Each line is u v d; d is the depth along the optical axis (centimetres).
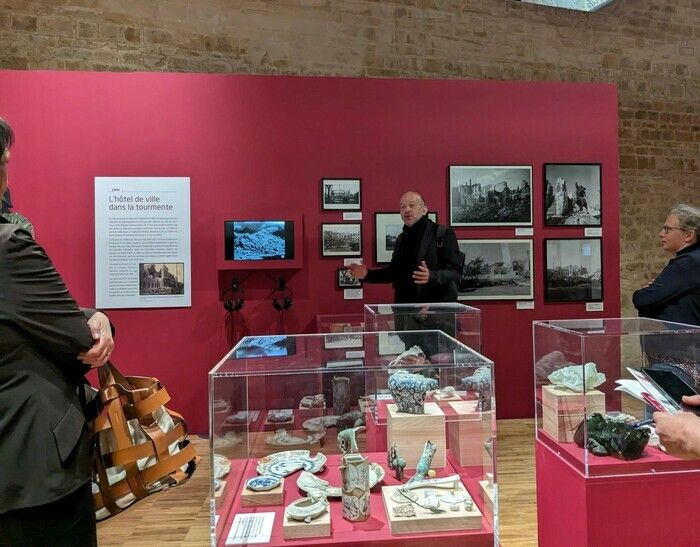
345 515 179
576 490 186
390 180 495
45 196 460
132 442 153
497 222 504
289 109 484
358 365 222
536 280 508
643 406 197
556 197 509
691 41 732
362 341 246
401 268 427
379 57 625
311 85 486
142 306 470
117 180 465
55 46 550
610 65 700
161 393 159
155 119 470
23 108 458
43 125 459
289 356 235
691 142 738
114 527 305
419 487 191
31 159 459
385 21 626
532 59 670
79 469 135
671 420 160
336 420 214
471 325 338
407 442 207
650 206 724
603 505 180
